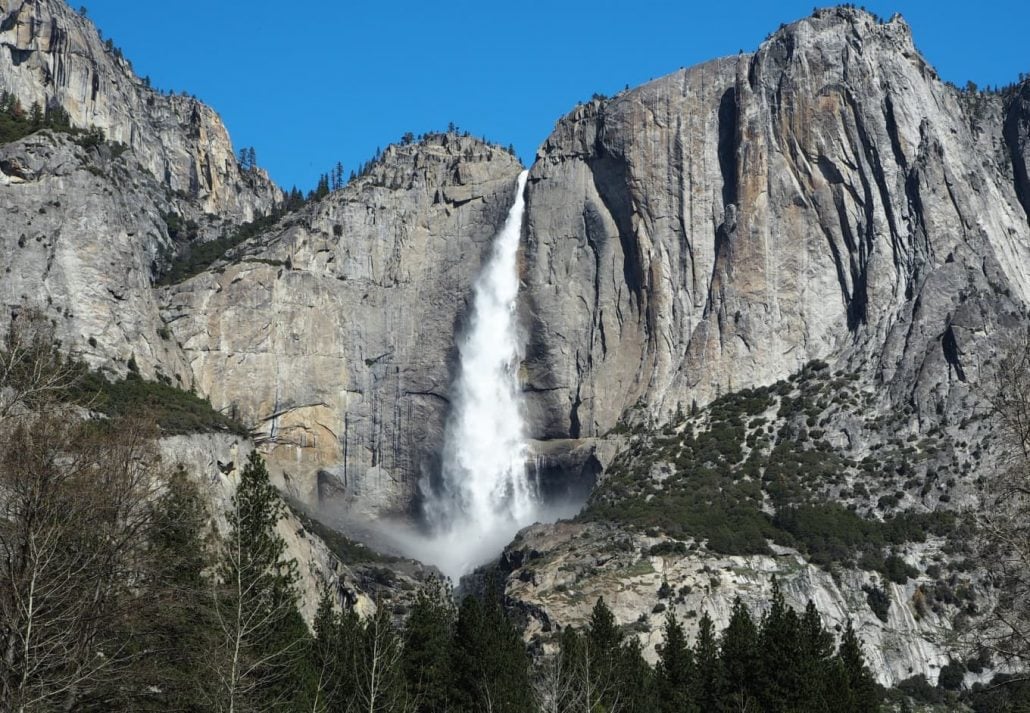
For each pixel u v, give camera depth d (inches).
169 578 3540.8
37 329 4242.1
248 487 4365.2
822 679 4473.4
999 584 2979.8
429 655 4503.0
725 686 4598.9
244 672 3363.7
